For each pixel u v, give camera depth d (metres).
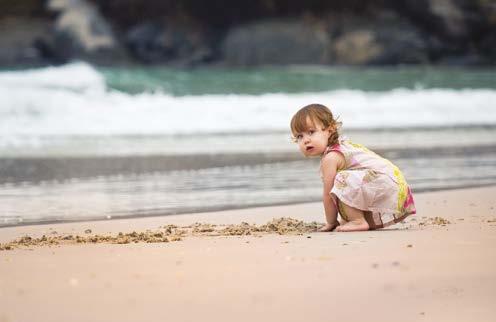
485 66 90.19
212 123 31.44
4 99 31.33
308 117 10.57
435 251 7.69
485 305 5.86
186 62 92.19
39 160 20.38
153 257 7.61
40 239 9.30
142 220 11.85
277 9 98.81
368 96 39.44
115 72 54.50
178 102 34.56
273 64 92.31
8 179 17.08
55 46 88.62
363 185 10.15
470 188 15.37
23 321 5.50
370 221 10.26
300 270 6.88
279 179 17.20
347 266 7.01
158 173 18.19
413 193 14.52
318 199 14.25
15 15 92.25
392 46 90.00
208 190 15.45
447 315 5.66
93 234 10.46
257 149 23.45
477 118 35.50
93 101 33.41
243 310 5.72
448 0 92.75
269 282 6.46
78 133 28.03
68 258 7.64
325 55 91.56
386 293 6.13
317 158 21.25
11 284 6.49
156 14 96.56
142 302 5.91
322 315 5.63
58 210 13.02
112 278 6.66
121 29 96.69
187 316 5.59
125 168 19.03
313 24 94.38
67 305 5.85
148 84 42.75
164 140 26.16
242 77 53.34
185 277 6.66
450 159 21.11
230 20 99.06
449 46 92.31
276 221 11.12
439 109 37.16
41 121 29.92
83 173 18.09
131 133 28.38
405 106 37.34
